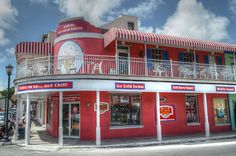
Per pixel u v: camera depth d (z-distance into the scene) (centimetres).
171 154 1048
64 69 1485
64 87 1336
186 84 1620
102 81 1363
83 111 1544
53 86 1347
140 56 1775
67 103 1623
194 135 1714
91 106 1548
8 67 1523
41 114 2998
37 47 1805
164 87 1537
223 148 1203
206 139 1566
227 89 1791
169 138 1568
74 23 1681
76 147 1280
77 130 1570
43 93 1562
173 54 1914
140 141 1444
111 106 1606
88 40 1647
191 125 1842
